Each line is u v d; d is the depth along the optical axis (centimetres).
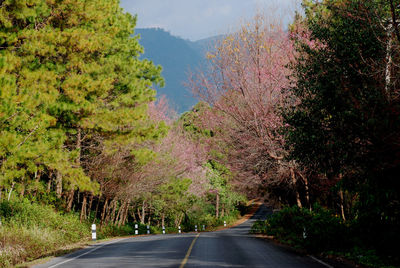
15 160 1587
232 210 8031
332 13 1477
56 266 1138
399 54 1180
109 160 2823
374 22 1226
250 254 1349
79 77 1842
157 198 4438
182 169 3984
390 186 1145
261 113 2259
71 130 2044
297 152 1429
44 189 2873
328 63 1331
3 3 1573
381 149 1054
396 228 1220
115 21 2203
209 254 1350
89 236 2488
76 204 4081
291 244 1762
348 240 1409
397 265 1040
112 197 3509
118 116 2073
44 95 1664
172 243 1875
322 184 2192
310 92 1477
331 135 1235
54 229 2144
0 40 1548
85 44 1812
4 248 1402
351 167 1232
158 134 2362
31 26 1778
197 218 6397
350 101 1150
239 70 2277
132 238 2647
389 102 1038
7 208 2078
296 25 2097
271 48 2241
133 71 2412
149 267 1045
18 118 1516
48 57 1828
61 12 1880
